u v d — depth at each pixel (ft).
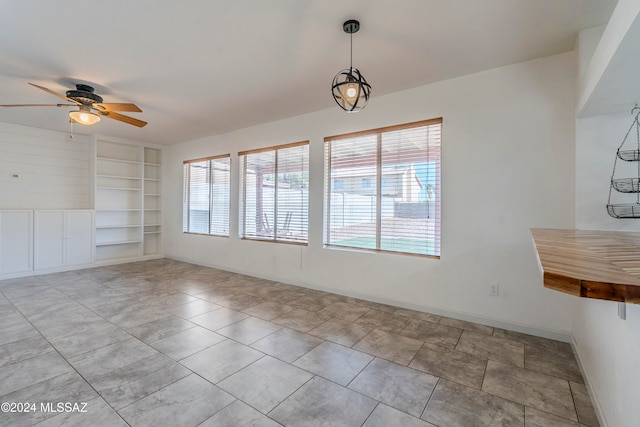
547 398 6.12
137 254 21.17
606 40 4.96
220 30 7.48
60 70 9.56
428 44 8.11
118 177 19.45
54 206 17.76
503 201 9.41
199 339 8.72
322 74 9.93
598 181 7.55
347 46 8.21
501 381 6.70
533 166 8.96
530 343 8.50
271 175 15.78
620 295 2.31
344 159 13.04
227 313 10.82
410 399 6.09
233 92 11.45
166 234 22.02
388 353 7.95
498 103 9.43
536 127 8.91
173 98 12.05
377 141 12.13
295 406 5.86
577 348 7.70
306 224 14.28
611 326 4.92
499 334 9.07
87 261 18.25
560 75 8.59
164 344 8.38
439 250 10.77
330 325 9.77
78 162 18.65
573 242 4.90
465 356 7.80
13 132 16.37
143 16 6.93
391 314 10.73
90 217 18.35
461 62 9.10
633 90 5.94
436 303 10.66
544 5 6.50
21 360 7.45
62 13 6.81
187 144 20.30
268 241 15.69
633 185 7.09
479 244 9.81
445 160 10.37
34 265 16.30
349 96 6.92
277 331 9.30
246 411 5.70
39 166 17.24
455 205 10.19
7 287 13.97
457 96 10.12
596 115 7.53
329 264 13.38
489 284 9.66
